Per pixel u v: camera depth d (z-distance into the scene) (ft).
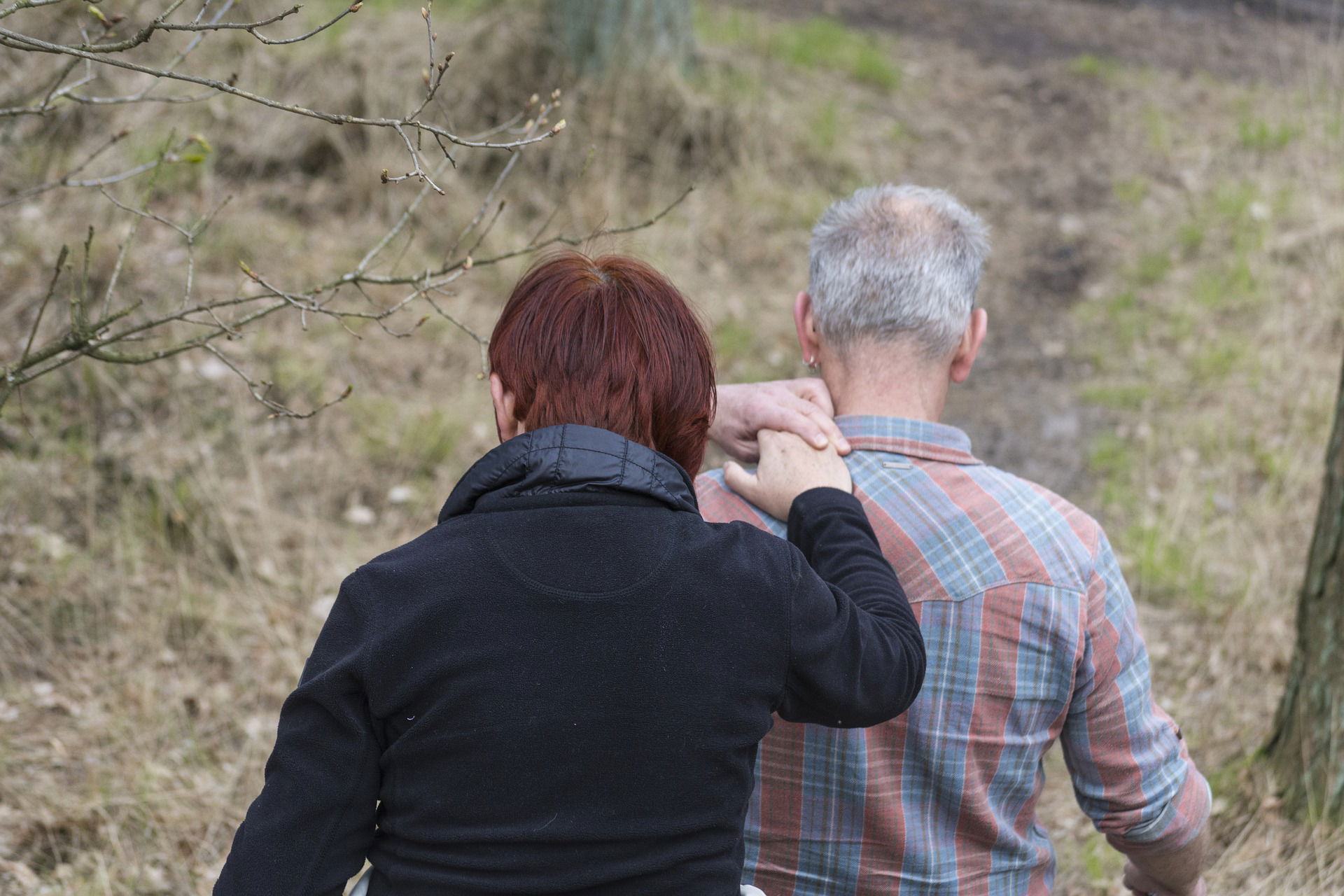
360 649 4.49
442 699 4.43
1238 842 10.37
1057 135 28.68
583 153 23.54
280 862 4.46
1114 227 24.54
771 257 22.98
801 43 31.32
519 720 4.41
